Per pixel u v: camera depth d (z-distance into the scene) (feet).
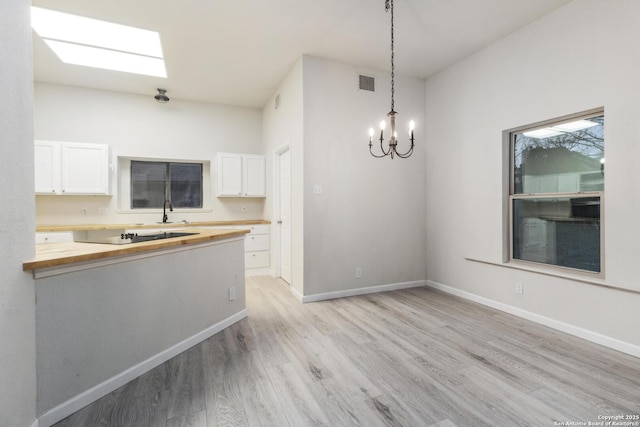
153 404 5.81
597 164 8.50
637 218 7.43
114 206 15.64
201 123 17.13
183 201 17.53
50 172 13.62
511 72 10.39
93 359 5.94
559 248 9.41
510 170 10.87
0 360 4.22
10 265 4.46
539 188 9.98
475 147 11.75
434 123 13.70
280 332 9.12
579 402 5.80
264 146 17.90
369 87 13.00
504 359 7.43
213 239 8.93
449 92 12.90
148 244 6.94
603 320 8.09
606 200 8.00
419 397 5.99
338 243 12.54
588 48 8.32
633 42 7.47
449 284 13.09
